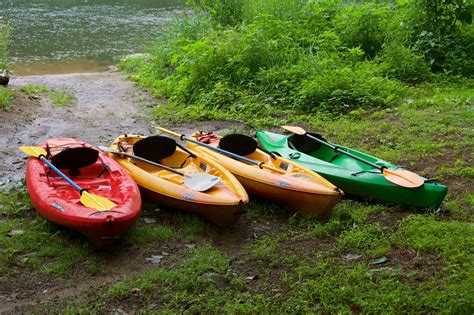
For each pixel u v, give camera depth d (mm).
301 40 13562
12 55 17500
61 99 12008
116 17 24203
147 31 21344
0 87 11484
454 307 4320
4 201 6633
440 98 11148
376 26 14312
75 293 4852
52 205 5652
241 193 6062
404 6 14484
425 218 6082
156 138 7117
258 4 15469
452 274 4891
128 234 5918
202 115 10852
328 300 4641
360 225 6098
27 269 5211
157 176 6633
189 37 15023
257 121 10367
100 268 5281
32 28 21391
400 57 12875
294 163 6953
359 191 6715
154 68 14773
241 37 12891
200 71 12211
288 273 5203
